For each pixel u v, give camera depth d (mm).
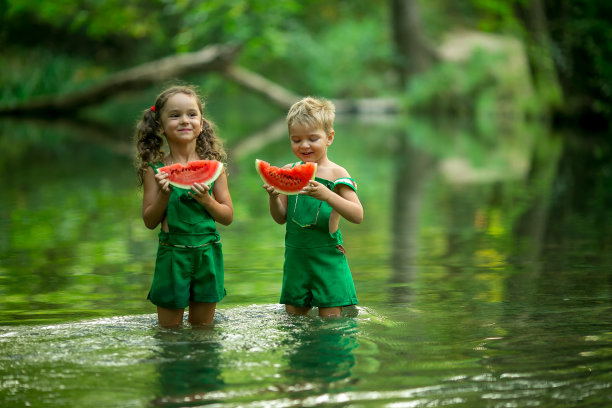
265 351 3830
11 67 32312
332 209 4980
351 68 40469
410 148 19250
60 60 32438
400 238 7797
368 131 25531
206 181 4699
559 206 9898
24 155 18000
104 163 16438
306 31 44250
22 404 3135
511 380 3363
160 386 3316
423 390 3238
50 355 3787
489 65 34500
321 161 5277
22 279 5887
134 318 4652
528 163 15430
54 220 9172
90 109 36469
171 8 30641
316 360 3674
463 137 22547
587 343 3957
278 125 28312
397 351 3826
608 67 21844
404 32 37719
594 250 6879
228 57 28891
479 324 4391
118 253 7059
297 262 4992
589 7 21438
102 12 30938
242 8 29094
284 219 5195
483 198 10875
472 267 6230
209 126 5207
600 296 5098
